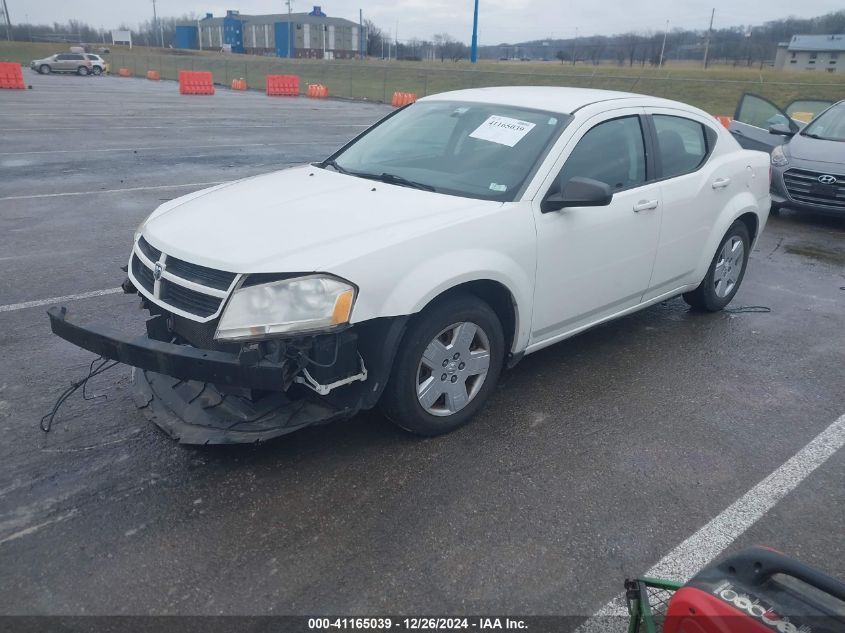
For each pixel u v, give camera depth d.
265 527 2.95
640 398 4.26
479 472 3.40
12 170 10.97
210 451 3.47
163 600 2.56
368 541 2.90
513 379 4.45
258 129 18.33
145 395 3.56
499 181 3.90
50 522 2.93
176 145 14.56
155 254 3.46
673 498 3.28
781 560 1.73
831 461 3.65
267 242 3.20
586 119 4.19
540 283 3.88
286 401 3.32
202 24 114.81
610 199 3.67
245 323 2.99
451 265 3.38
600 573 2.79
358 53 106.25
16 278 5.91
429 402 3.56
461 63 50.91
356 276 3.09
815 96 27.69
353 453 3.50
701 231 5.07
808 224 9.48
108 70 52.75
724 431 3.91
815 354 5.04
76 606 2.52
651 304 4.96
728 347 5.10
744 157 5.50
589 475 3.43
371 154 4.52
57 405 3.70
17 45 76.81
